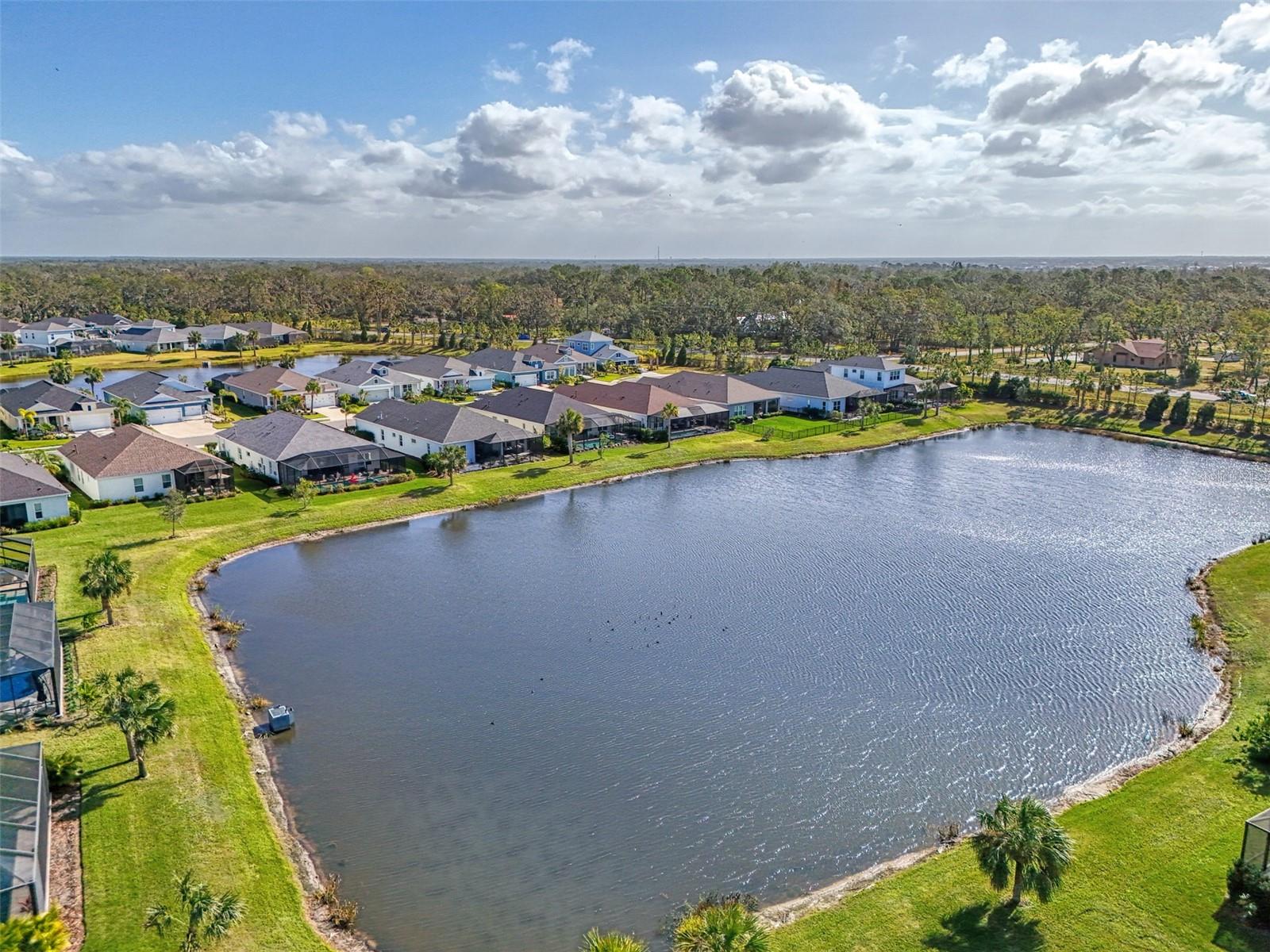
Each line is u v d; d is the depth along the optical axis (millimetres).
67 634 49688
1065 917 29422
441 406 99812
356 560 67250
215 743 40375
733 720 44562
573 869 33719
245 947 28344
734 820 36750
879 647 52719
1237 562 66125
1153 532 75062
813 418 122562
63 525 69188
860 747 42188
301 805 37281
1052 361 154250
